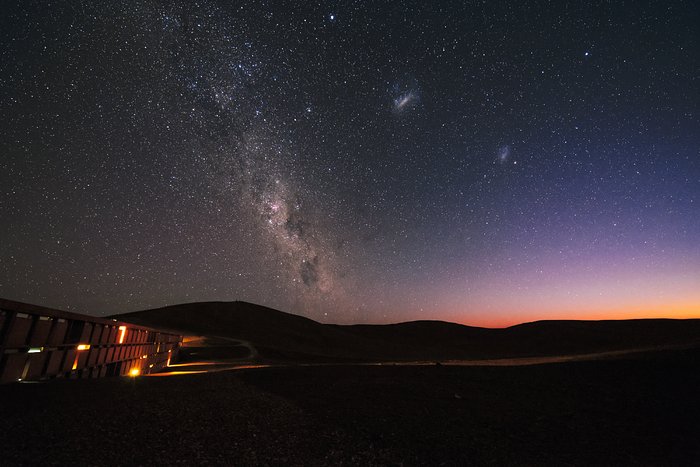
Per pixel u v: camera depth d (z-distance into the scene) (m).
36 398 5.07
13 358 6.15
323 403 6.47
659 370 10.05
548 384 9.03
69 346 8.20
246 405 5.89
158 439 4.04
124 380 7.67
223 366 22.42
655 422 6.26
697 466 4.58
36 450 3.38
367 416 5.73
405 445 4.59
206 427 4.61
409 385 8.58
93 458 3.38
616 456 4.75
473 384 8.94
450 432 5.21
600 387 8.68
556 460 4.51
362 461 4.01
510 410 6.67
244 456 3.83
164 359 20.67
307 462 3.84
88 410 4.75
